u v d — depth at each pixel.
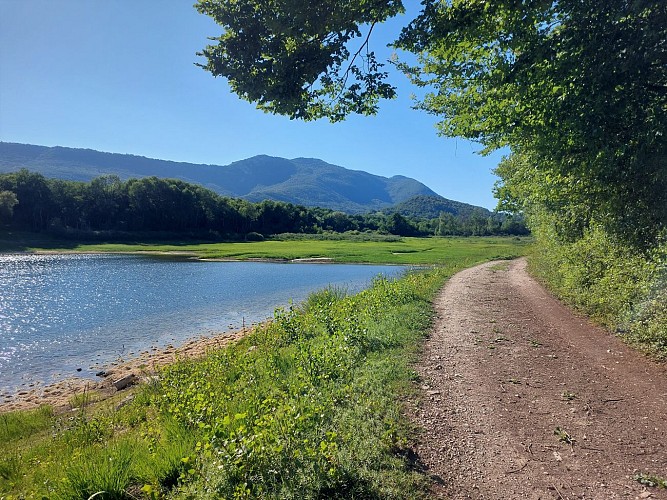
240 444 3.93
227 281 32.31
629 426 5.01
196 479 3.98
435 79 9.42
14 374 12.41
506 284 19.45
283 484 3.58
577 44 5.19
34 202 82.50
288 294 26.00
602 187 6.55
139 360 13.42
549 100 5.96
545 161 7.24
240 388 6.71
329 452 3.87
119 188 100.88
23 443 7.18
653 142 5.24
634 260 8.41
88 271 38.84
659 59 4.90
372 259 51.28
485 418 5.27
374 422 4.88
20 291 26.86
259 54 5.68
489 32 5.74
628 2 4.74
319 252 61.88
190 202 106.19
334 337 8.66
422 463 4.22
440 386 6.32
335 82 6.34
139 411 7.32
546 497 3.71
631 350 7.97
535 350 8.37
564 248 14.15
